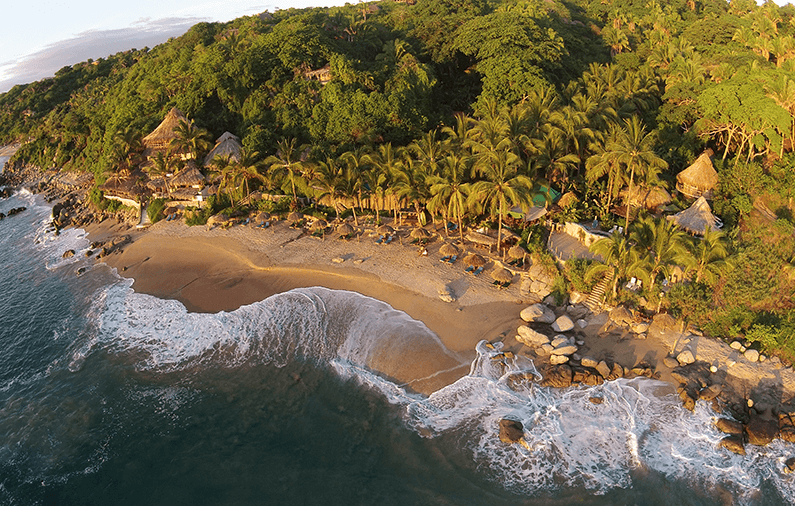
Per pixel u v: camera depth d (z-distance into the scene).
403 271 53.84
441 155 62.34
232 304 52.75
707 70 87.62
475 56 94.44
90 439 38.25
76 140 120.94
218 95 91.25
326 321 48.19
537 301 48.03
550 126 60.03
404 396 39.78
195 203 75.00
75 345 49.97
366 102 80.19
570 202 58.41
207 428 38.41
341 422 37.97
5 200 110.00
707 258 44.03
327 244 61.22
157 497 33.19
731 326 42.38
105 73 185.25
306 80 89.00
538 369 40.81
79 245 75.25
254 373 43.66
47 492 34.09
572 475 32.56
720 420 35.25
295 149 74.62
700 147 68.81
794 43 91.38
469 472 33.25
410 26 114.75
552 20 112.06
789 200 56.16
